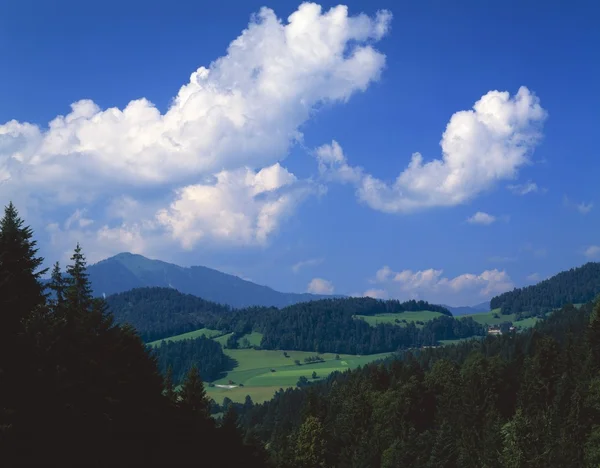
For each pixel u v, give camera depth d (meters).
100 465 48.69
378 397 136.62
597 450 88.50
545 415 100.12
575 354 129.12
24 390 43.44
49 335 45.91
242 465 86.19
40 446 43.09
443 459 105.06
